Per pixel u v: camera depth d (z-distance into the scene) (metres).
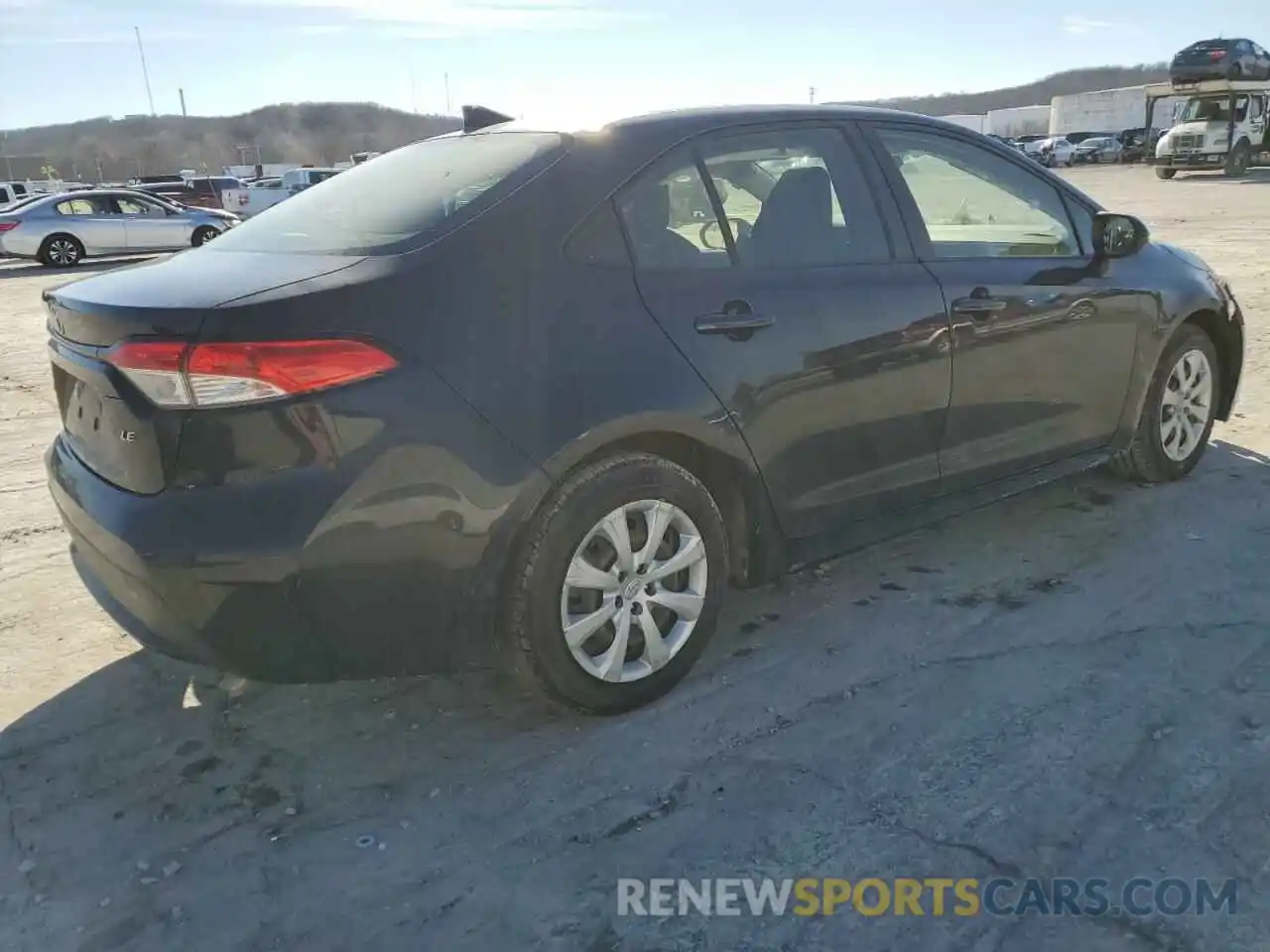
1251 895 2.28
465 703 3.21
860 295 3.38
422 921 2.31
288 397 2.44
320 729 3.10
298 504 2.47
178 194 32.84
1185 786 2.64
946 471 3.75
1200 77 30.52
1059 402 4.09
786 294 3.23
